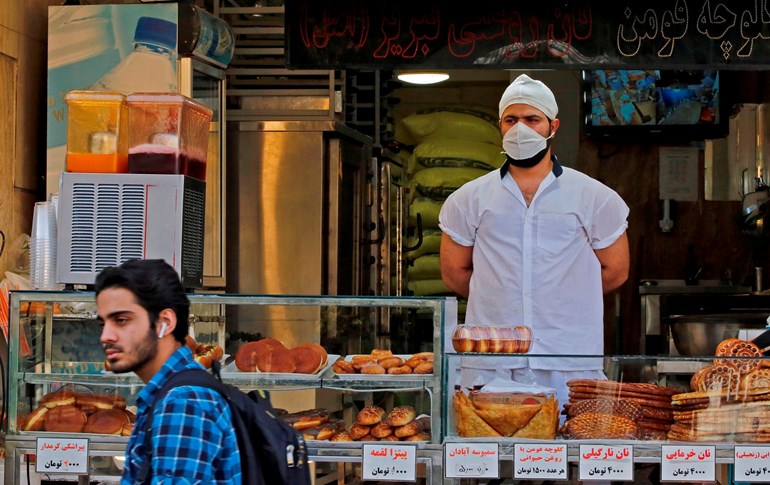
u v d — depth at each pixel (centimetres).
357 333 370
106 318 252
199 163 406
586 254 466
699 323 688
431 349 357
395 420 354
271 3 695
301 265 642
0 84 535
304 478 261
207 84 605
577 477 349
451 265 487
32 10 570
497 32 615
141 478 241
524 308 461
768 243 891
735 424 350
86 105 385
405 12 613
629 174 905
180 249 382
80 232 384
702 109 868
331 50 616
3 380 389
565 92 912
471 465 346
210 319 370
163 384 250
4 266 529
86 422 363
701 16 612
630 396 352
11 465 362
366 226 716
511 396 349
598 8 614
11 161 546
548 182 463
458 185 898
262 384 366
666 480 346
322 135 643
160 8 560
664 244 903
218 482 247
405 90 1009
